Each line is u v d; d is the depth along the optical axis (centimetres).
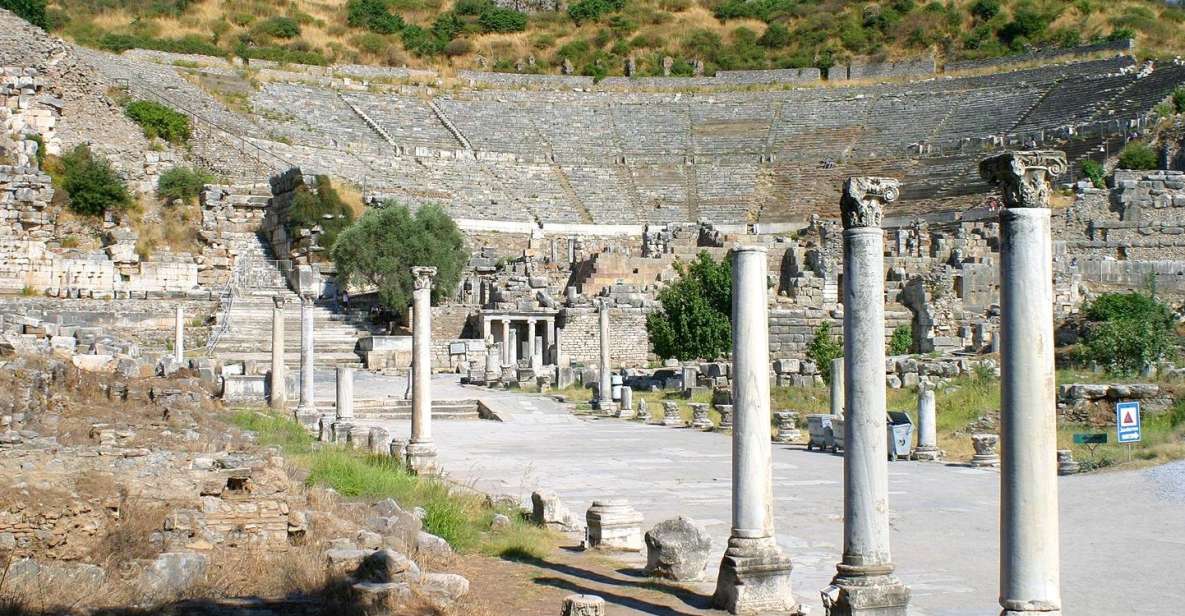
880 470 1056
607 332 4047
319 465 1941
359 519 1460
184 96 9550
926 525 1706
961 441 2978
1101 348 4050
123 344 3831
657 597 1211
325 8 14112
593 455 2705
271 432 2656
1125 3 13412
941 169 9344
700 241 8206
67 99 7669
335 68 12138
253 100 10306
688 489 2106
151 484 1412
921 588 1267
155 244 6650
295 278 6450
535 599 1194
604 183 10044
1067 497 1966
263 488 1409
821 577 1341
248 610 1077
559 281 7519
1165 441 2634
